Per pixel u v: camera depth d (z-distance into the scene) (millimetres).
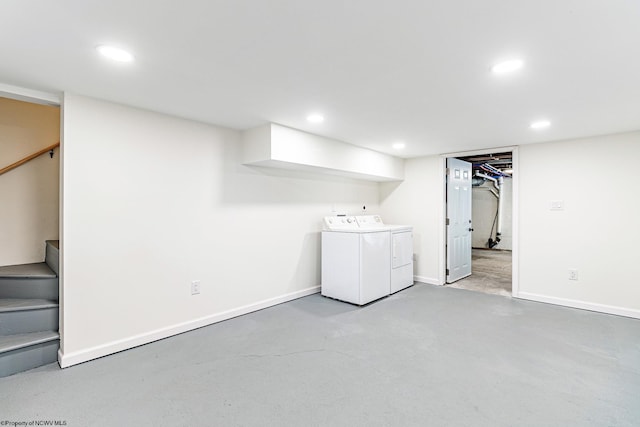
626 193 3406
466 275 5383
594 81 2062
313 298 4066
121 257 2576
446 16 1377
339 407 1861
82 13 1354
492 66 1865
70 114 2307
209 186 3154
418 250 5012
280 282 3846
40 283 2604
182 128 2945
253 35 1541
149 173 2730
